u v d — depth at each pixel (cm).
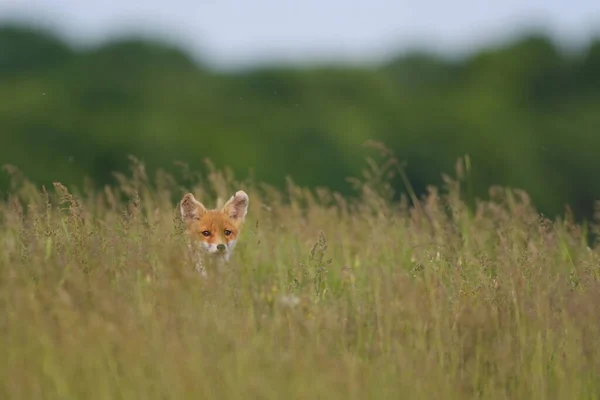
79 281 964
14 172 1500
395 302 1000
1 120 4000
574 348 977
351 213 1452
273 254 1263
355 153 4181
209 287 988
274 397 821
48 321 903
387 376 902
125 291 1014
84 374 845
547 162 4372
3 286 936
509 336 966
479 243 1207
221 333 907
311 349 898
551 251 1184
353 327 999
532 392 941
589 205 4306
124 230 1105
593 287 1046
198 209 1405
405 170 4191
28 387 819
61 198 1136
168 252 1012
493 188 1401
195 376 838
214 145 4088
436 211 1314
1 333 895
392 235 1295
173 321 920
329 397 837
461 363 952
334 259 1236
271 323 976
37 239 1063
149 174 3931
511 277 1048
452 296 1073
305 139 4234
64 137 4019
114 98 4362
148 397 833
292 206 1440
